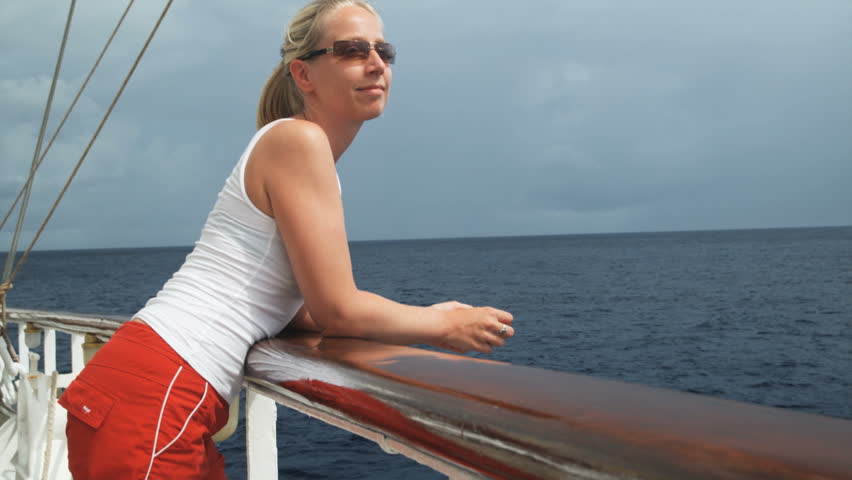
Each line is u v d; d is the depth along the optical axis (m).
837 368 23.95
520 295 53.59
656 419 0.46
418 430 0.70
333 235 1.25
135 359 1.30
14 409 2.30
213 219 1.41
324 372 0.95
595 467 0.46
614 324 36.31
